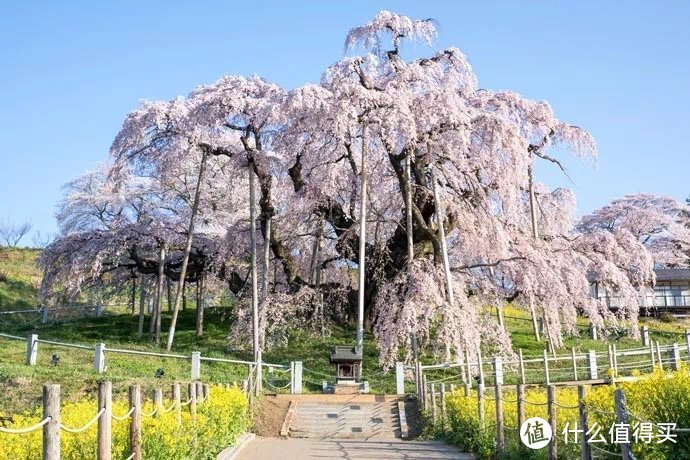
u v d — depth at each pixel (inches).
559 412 427.2
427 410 697.6
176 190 1259.2
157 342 1098.1
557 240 1122.7
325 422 713.0
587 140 1045.2
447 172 985.5
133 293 1445.6
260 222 1134.4
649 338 1192.8
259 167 1039.0
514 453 407.2
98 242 1215.6
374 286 1083.9
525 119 1051.9
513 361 853.8
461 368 856.3
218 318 1371.8
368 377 919.7
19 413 604.1
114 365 831.7
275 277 1178.6
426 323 880.9
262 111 980.6
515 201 983.0
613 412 300.4
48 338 1130.7
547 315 1025.5
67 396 668.1
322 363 994.7
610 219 1907.0
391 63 1008.2
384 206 1093.8
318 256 1176.8
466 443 519.5
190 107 1069.8
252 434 639.1
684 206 1947.6
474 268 1059.9
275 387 848.3
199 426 415.5
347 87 917.2
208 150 1098.1
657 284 1739.7
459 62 1016.2
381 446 569.3
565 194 1259.2
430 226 1064.2
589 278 1301.7
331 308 1128.2
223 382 775.7
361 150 1001.5
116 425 319.3
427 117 908.6
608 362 930.7
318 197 1038.4
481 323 967.0
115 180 1136.2
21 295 1659.7
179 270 1238.9
